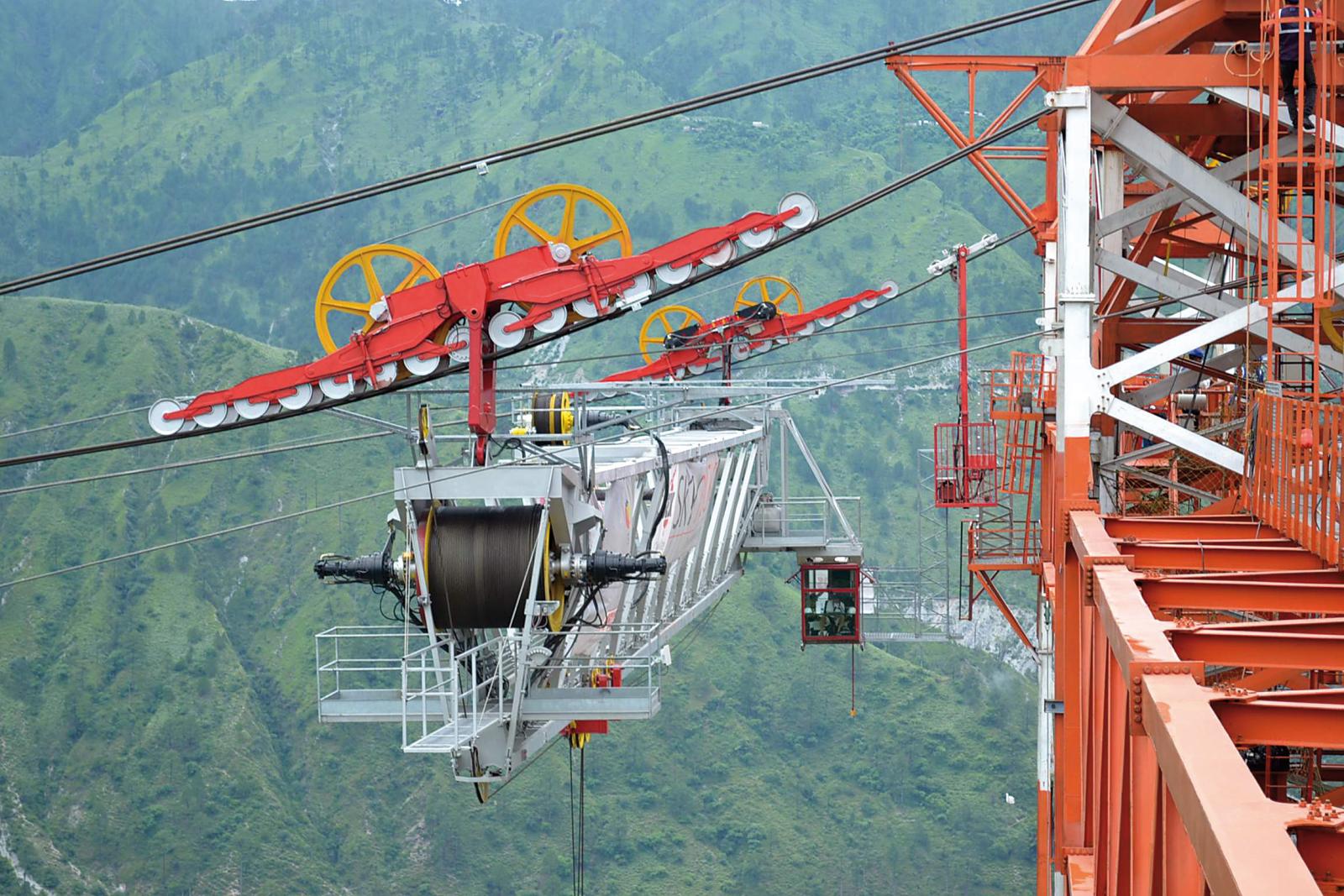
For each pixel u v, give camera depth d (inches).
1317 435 534.6
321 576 758.5
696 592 1347.2
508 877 5516.7
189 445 7623.0
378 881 5551.2
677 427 1443.2
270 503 7337.6
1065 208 695.1
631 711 765.3
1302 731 343.0
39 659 6373.0
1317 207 604.7
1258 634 419.2
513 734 747.4
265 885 5452.8
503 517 753.0
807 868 5570.9
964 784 5890.8
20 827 5546.3
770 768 5930.1
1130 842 416.8
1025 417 1337.4
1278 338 707.4
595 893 5457.7
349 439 780.0
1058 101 689.6
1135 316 1103.0
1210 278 1164.5
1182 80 681.6
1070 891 633.0
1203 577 504.1
